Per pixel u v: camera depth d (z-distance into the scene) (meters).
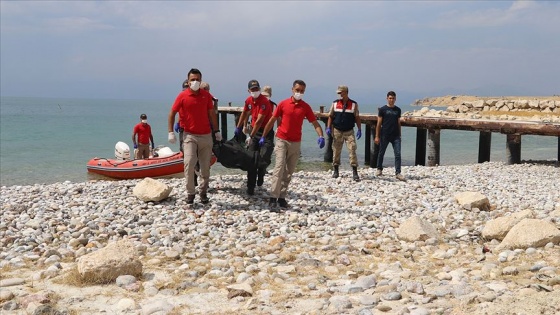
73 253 6.25
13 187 12.05
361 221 8.05
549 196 10.27
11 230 7.48
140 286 4.86
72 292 4.74
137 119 68.69
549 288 4.36
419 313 3.93
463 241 6.86
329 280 5.09
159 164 15.16
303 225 7.93
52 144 31.94
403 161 23.47
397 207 9.13
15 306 4.34
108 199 9.54
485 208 9.07
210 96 8.77
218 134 9.20
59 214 8.39
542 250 5.91
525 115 35.50
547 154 25.17
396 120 12.48
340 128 12.16
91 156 25.64
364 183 11.85
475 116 29.52
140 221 7.90
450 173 14.10
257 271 5.45
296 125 8.73
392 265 5.50
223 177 12.18
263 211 8.69
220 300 4.53
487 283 4.69
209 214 8.42
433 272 5.30
